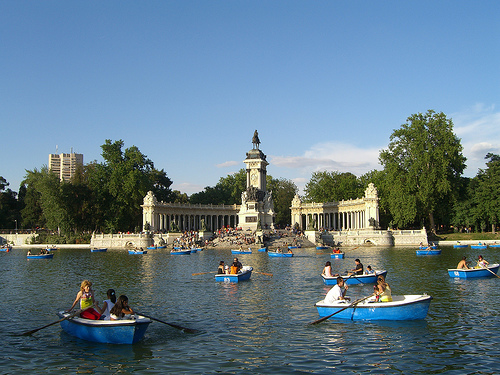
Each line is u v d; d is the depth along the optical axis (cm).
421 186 11456
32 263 7725
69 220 14075
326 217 16062
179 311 3331
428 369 2088
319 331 2714
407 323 2850
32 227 17462
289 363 2184
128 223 14375
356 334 2634
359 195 15138
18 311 3425
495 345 2405
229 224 16288
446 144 11512
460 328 2733
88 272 6047
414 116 12194
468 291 3950
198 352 2361
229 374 2055
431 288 4141
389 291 3019
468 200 12119
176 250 9794
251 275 5391
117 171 13888
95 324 2508
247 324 2916
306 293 4028
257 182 14375
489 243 10681
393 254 8269
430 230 12644
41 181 13838
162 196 16738
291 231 12838
